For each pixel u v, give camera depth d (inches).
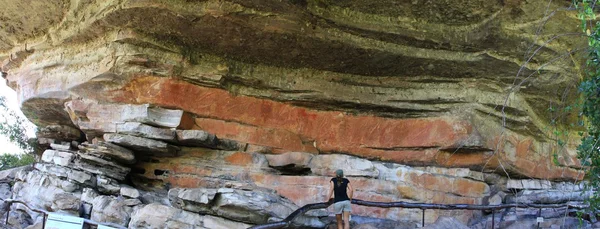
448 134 387.9
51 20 391.9
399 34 353.4
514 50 360.2
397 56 368.2
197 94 376.5
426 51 368.2
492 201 394.3
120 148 358.3
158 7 328.8
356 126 404.5
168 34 355.9
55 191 330.6
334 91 394.6
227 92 383.9
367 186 375.6
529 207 358.9
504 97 393.1
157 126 367.9
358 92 398.0
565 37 350.6
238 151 384.8
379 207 365.4
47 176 340.2
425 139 394.0
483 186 398.0
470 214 381.7
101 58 372.2
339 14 345.1
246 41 359.9
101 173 349.1
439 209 376.8
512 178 421.1
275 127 394.9
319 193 364.5
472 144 385.1
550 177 433.1
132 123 362.0
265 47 366.3
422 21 353.4
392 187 378.6
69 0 366.0
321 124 402.3
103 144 354.0
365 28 350.0
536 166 424.5
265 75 388.5
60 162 348.5
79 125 385.4
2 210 345.1
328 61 380.2
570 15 332.8
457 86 393.1
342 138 401.7
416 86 397.7
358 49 362.0
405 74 391.2
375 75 394.6
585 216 345.1
